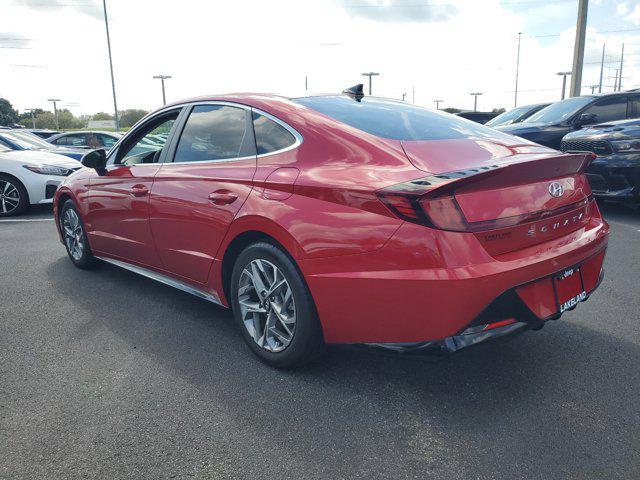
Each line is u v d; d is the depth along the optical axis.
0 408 2.29
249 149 2.82
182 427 2.15
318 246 2.25
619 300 3.54
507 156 2.42
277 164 2.60
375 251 2.10
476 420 2.18
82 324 3.27
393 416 2.22
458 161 2.30
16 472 1.88
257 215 2.51
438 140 2.53
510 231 2.14
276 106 2.81
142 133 3.70
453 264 1.99
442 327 2.03
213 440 2.06
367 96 3.23
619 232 5.64
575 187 2.55
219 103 3.12
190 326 3.23
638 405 2.27
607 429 2.10
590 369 2.59
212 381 2.53
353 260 2.16
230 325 3.25
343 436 2.08
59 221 4.59
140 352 2.86
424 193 1.96
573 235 2.45
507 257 2.11
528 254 2.17
